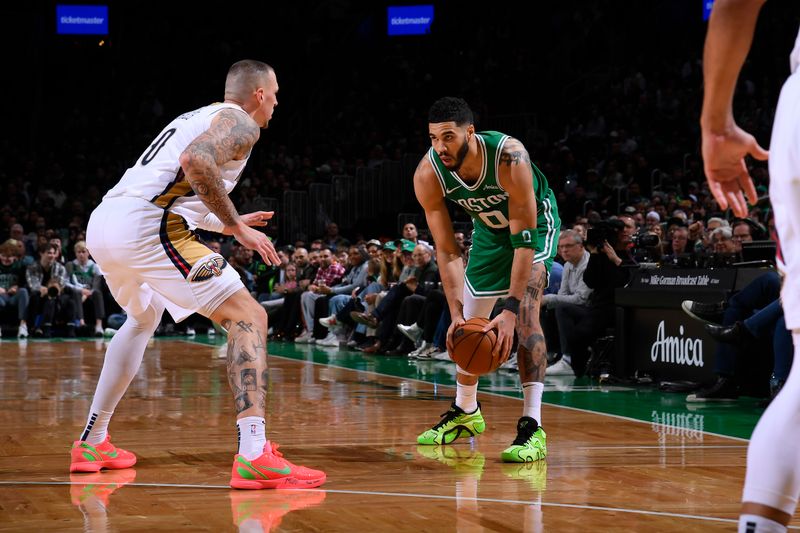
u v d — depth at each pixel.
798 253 1.51
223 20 20.48
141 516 2.59
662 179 13.11
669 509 2.70
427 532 2.41
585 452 3.73
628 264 6.94
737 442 3.99
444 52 19.73
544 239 3.82
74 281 12.33
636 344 6.55
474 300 3.87
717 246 6.64
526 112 17.47
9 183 15.88
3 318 12.15
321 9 20.78
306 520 2.54
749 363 5.59
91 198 15.75
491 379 6.93
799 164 1.48
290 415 4.85
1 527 2.46
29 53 19.44
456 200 3.71
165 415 4.83
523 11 19.12
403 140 17.36
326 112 19.89
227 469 3.33
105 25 19.83
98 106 19.44
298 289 11.64
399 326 9.05
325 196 16.08
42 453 3.67
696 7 17.47
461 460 3.54
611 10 17.94
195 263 3.07
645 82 16.59
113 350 3.26
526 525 2.50
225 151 3.01
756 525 1.45
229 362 3.05
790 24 16.25
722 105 1.62
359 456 3.63
